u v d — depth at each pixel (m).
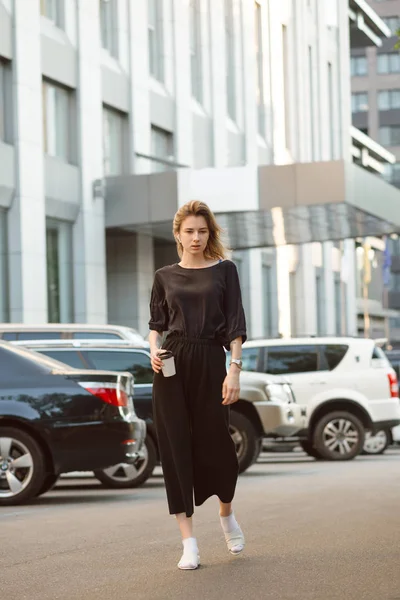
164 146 45.62
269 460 27.06
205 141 48.50
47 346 19.69
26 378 15.53
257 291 54.47
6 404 15.35
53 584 8.44
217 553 9.74
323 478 19.42
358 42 83.69
